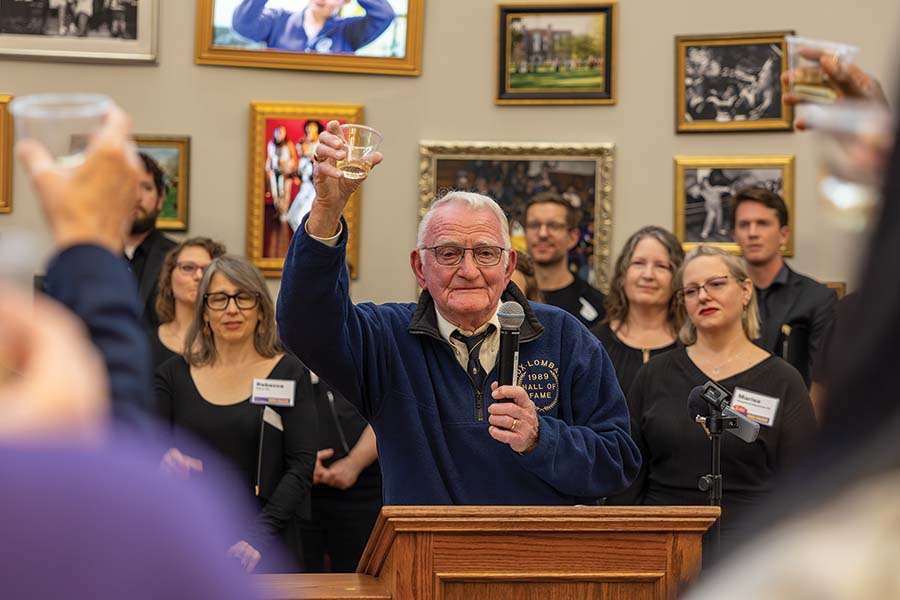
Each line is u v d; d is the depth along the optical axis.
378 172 7.63
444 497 3.70
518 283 5.87
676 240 5.93
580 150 7.56
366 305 3.88
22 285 0.77
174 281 6.00
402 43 7.66
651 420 4.91
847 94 2.09
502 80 7.66
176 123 7.57
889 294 0.62
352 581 2.99
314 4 7.62
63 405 0.70
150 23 7.53
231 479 5.08
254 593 0.69
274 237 7.52
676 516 2.86
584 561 2.85
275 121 7.54
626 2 7.65
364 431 5.82
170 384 5.25
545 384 3.83
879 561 0.63
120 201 1.06
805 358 6.35
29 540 0.61
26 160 1.06
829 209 0.69
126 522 0.63
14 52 7.45
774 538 0.68
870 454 0.63
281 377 5.23
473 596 2.82
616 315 5.92
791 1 7.54
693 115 7.57
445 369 3.79
